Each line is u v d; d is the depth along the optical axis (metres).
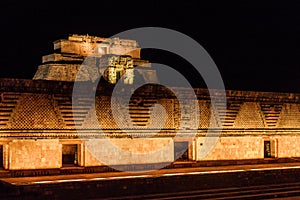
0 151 28.36
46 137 24.86
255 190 25.12
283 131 33.22
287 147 33.56
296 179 27.89
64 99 25.52
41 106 24.88
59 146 25.36
